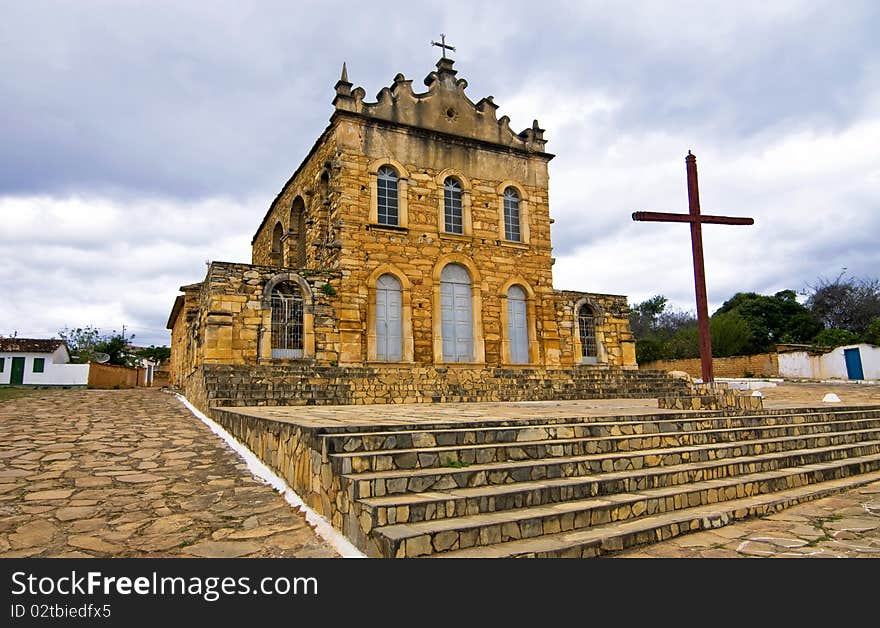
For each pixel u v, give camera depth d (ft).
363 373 55.77
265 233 100.53
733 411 35.55
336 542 17.56
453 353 70.03
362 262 65.67
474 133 75.20
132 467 26.68
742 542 18.11
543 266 77.41
